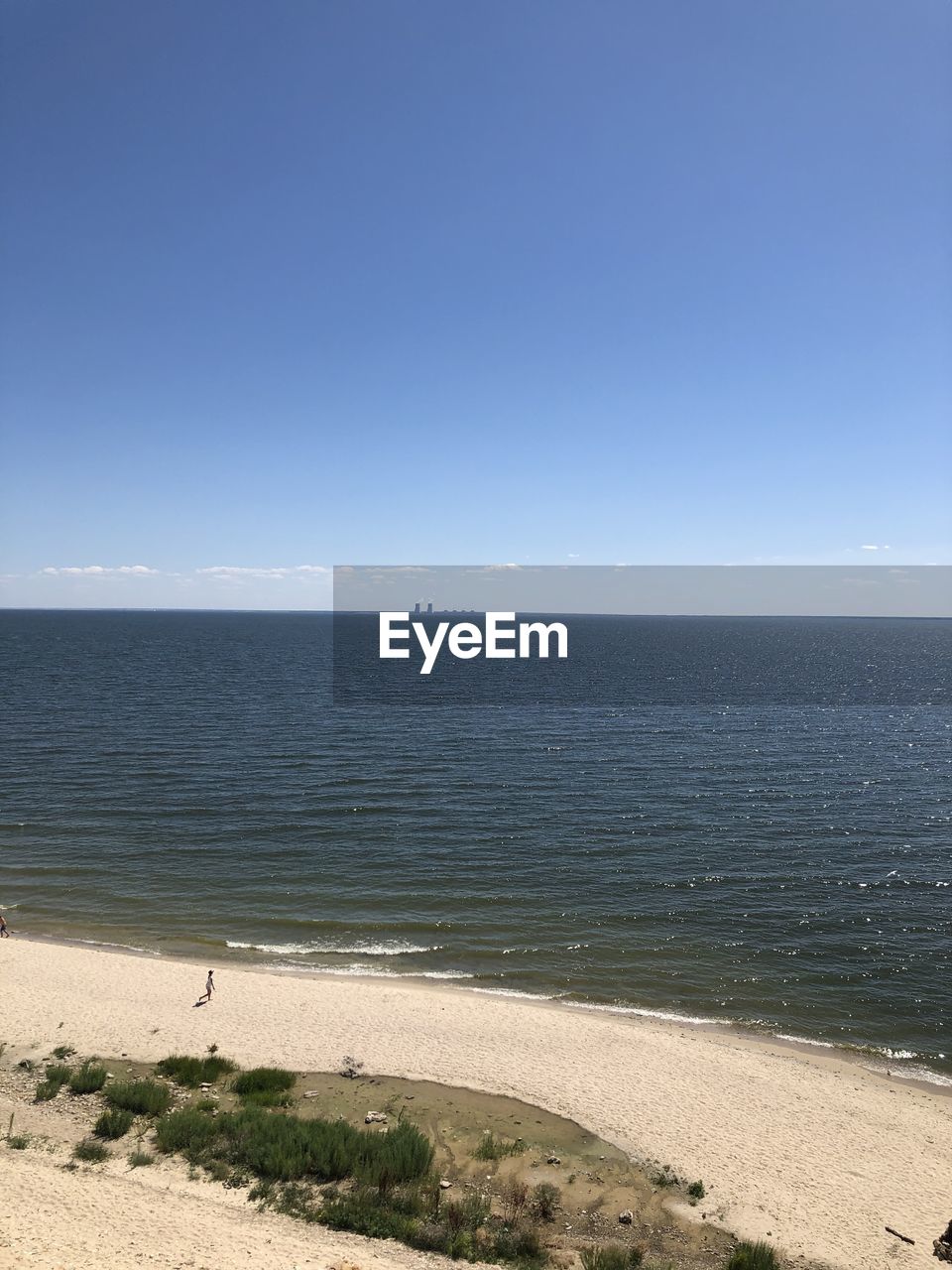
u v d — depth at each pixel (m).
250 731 75.19
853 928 36.03
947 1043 27.70
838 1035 28.03
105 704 89.12
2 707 86.12
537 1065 25.02
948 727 85.88
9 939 33.47
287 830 47.41
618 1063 25.31
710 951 33.84
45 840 45.19
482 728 79.06
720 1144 21.36
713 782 59.78
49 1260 13.84
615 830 48.34
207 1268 14.41
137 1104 21.47
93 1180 17.62
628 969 32.31
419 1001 28.92
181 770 60.34
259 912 36.94
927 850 45.72
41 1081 22.72
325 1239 16.27
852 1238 18.06
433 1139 21.00
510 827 48.56
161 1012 27.42
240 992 29.14
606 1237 17.73
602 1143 21.22
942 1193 19.78
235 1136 20.03
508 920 36.41
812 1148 21.34
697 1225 18.28
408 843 45.62
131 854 43.41
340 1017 27.55
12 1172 17.50
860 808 53.59
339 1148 19.28
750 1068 25.39
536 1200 18.73
